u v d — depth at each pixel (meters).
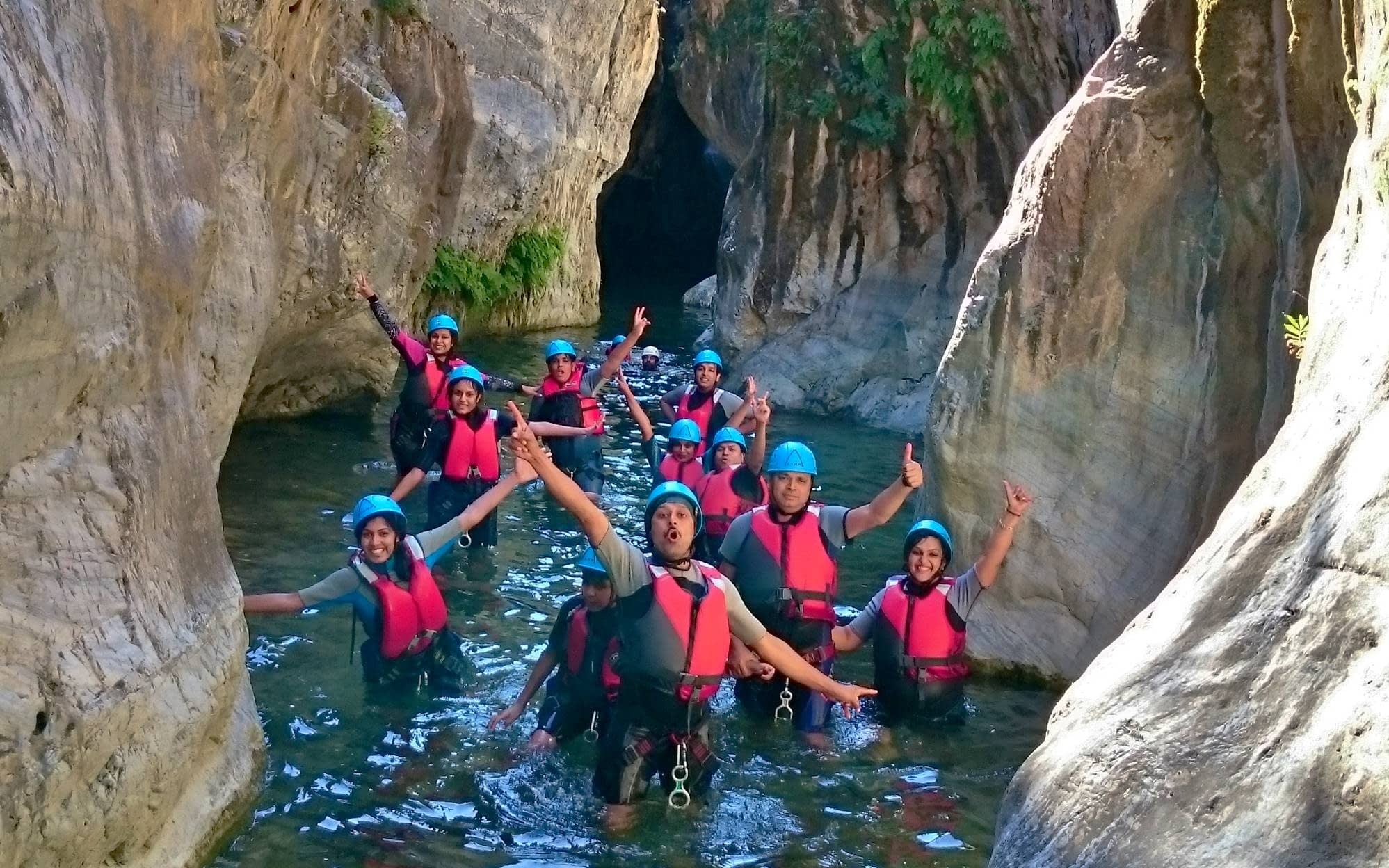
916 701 5.83
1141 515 6.04
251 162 8.34
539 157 19.59
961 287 14.00
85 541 3.66
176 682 3.93
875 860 4.60
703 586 4.99
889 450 12.34
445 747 5.35
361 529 5.79
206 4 5.42
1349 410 3.75
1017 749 5.62
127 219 4.06
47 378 3.50
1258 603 3.70
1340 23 4.83
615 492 9.90
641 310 10.25
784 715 5.87
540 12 19.28
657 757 4.99
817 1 14.52
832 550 6.03
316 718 5.50
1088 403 6.28
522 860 4.49
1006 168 13.70
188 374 4.89
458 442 8.15
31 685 3.20
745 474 7.90
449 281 17.67
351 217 11.30
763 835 4.77
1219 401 5.75
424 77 15.71
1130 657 4.06
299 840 4.48
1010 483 6.46
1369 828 2.91
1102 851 3.53
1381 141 3.95
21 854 3.09
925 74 13.62
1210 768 3.42
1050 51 13.04
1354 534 3.41
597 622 5.45
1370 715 3.06
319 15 10.02
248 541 7.85
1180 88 6.03
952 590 5.93
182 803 4.14
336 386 12.00
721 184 35.12
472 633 6.69
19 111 3.28
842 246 14.78
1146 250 6.10
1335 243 4.38
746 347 15.33
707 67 19.09
